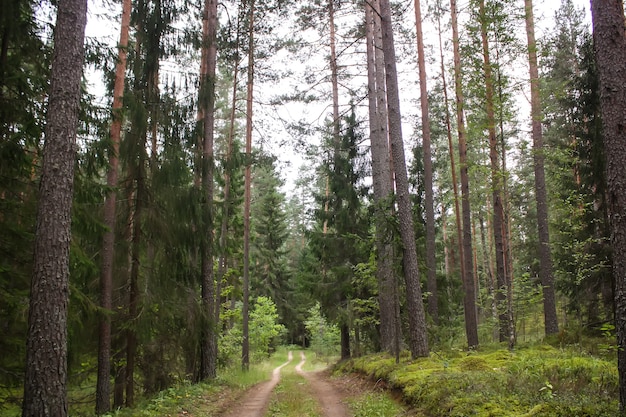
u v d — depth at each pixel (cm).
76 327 908
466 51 1118
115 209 1154
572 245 1298
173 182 1191
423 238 1994
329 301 2141
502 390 677
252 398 1227
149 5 1180
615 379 632
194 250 1305
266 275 4012
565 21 2062
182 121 1230
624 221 519
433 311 1795
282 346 4862
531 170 2220
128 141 1125
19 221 815
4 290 757
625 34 555
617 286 517
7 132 793
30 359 598
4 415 905
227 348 2058
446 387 750
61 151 651
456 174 2344
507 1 1062
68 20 681
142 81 1205
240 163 1548
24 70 851
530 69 1446
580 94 1369
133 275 1179
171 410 911
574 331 1328
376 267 1504
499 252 1544
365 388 1199
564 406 531
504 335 1761
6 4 760
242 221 2700
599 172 1288
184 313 1241
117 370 1176
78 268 856
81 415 980
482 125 1122
